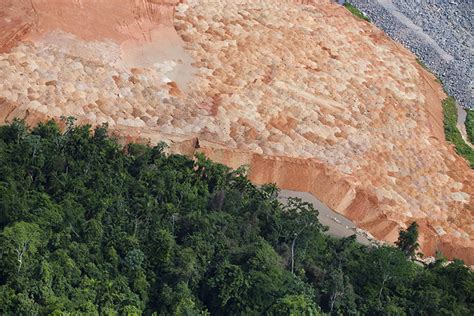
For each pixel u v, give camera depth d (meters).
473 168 111.19
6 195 77.56
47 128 90.19
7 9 105.00
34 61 100.12
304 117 106.94
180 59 109.88
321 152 103.25
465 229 100.56
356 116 110.38
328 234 92.44
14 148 86.06
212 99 105.06
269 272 75.56
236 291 74.12
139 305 72.12
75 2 108.44
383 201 100.06
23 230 72.56
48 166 85.00
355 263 82.50
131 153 91.56
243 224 83.56
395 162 106.12
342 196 99.62
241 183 90.81
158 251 76.44
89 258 74.69
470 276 83.06
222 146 98.94
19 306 66.69
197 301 74.75
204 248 78.38
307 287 76.69
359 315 77.31
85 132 90.44
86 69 102.06
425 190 103.94
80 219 78.38
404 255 83.69
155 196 85.06
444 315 77.88
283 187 99.38
